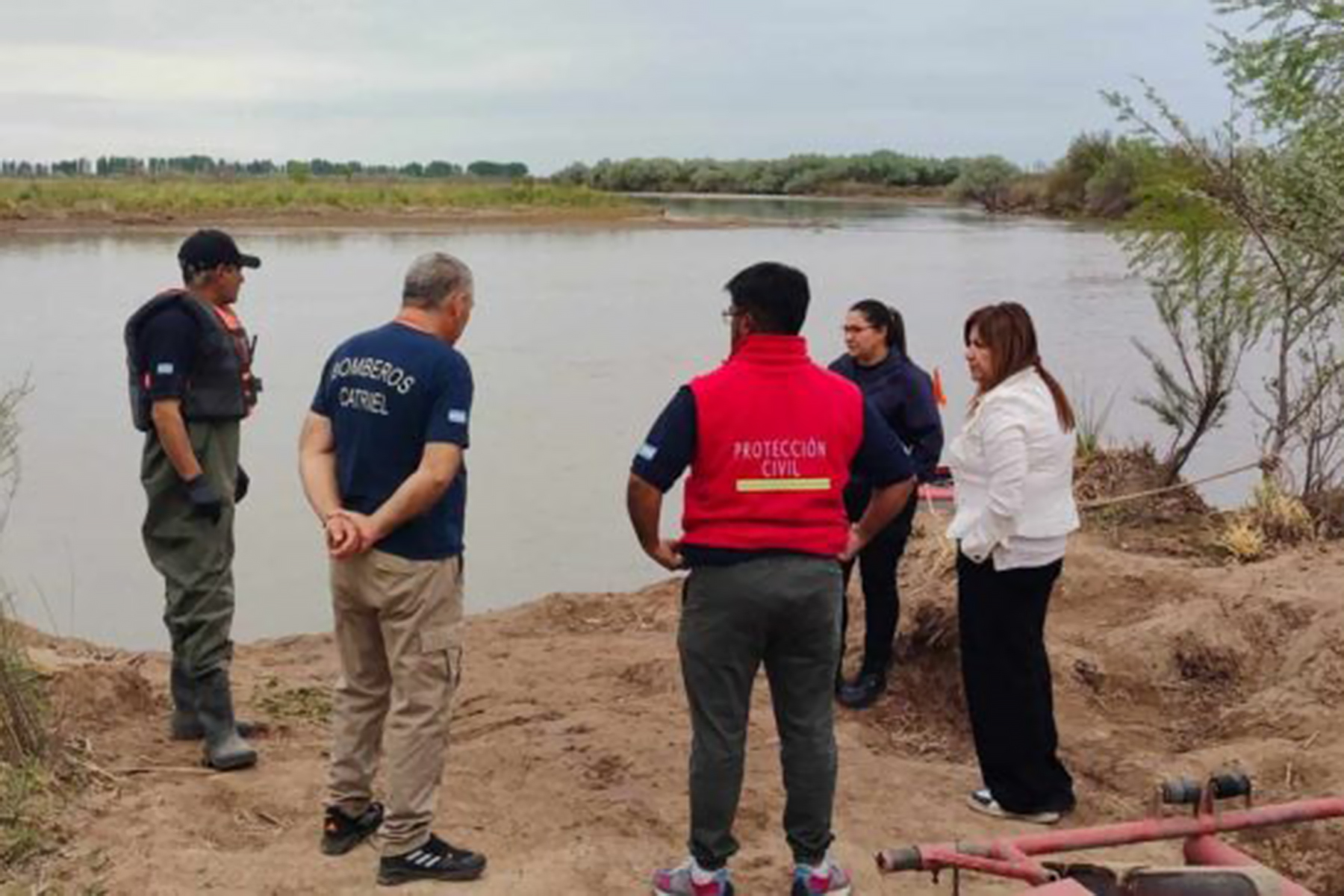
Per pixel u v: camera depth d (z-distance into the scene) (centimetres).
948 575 780
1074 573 825
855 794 567
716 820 464
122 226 5300
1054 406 530
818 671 470
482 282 3425
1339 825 528
